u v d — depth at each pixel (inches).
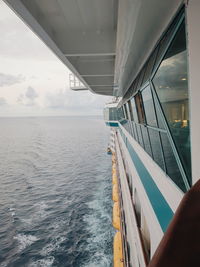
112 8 215.3
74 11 224.2
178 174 140.5
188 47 101.1
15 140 5438.0
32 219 1119.6
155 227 205.6
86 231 971.9
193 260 26.7
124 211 519.8
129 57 291.6
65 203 1325.0
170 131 144.3
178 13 117.0
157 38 169.2
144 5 143.3
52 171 2213.3
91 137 5944.9
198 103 95.2
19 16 183.6
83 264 759.7
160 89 161.2
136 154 395.2
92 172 2103.8
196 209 32.1
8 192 1577.3
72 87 970.1
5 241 919.7
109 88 778.8
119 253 467.5
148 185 257.1
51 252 834.2
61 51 288.7
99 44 283.7
